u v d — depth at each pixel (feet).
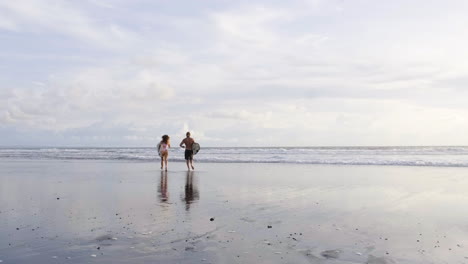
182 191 36.96
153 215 25.09
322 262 15.34
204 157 104.37
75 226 21.75
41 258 15.75
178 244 18.01
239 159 93.35
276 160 88.48
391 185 41.68
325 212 26.22
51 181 45.75
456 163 74.08
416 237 19.48
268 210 26.96
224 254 16.42
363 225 22.24
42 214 25.29
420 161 78.74
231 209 27.35
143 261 15.42
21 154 133.08
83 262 15.24
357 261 15.48
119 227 21.53
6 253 16.46
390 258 15.90
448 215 25.21
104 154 127.13
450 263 15.26
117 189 38.37
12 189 38.27
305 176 52.42
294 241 18.57
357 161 81.92
